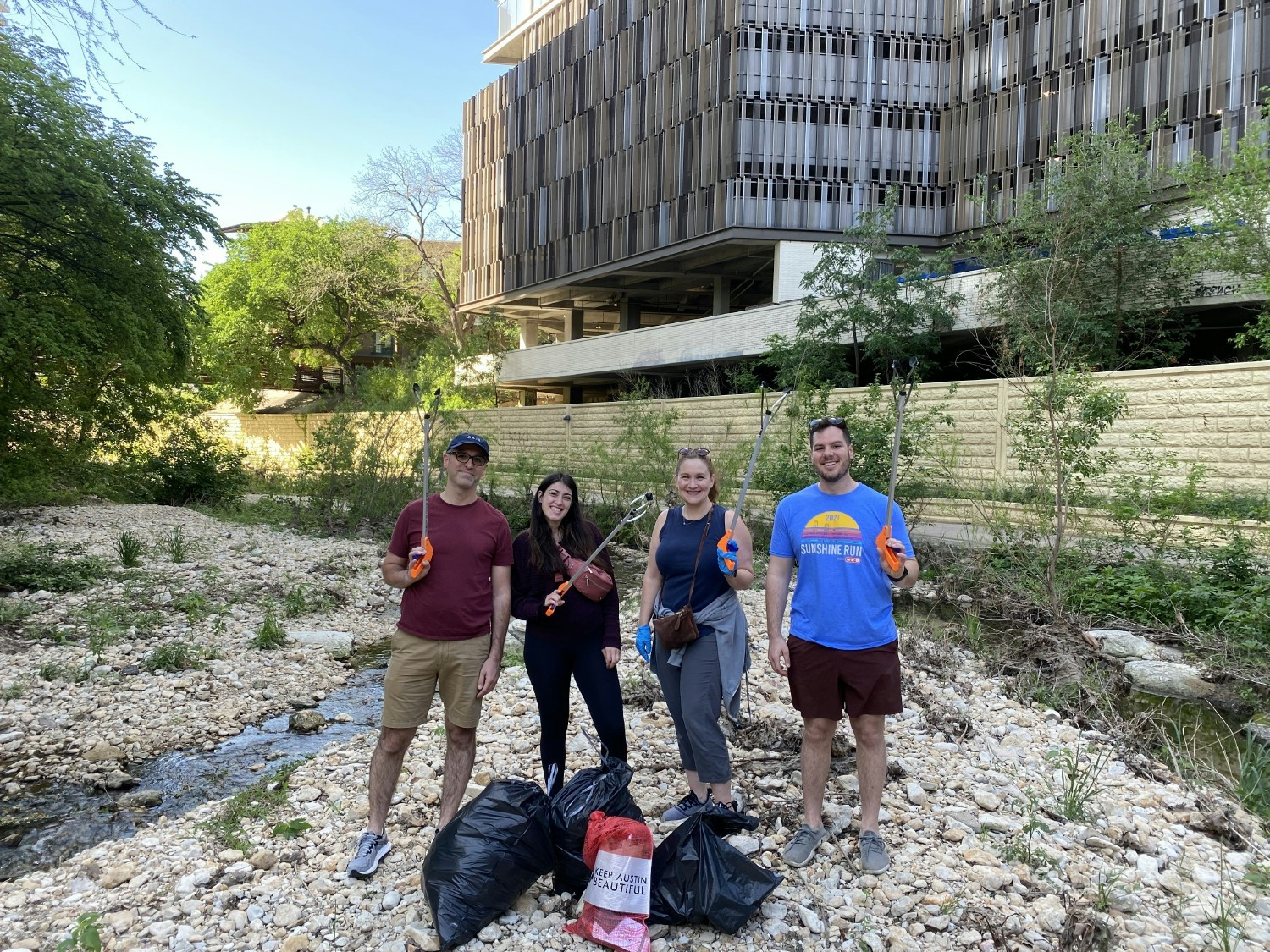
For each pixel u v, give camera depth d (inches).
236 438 1743.4
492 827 125.3
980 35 1203.9
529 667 155.7
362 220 1651.1
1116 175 688.4
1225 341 847.1
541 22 1820.9
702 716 147.0
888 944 120.3
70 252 706.8
